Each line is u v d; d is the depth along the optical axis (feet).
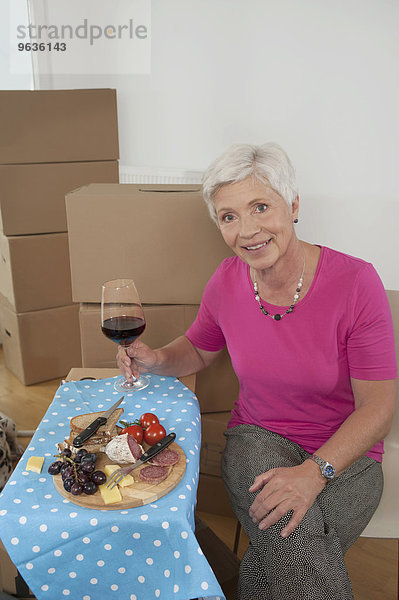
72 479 3.37
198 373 6.30
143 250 5.68
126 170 11.55
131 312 4.60
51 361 10.13
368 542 6.61
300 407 4.75
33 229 9.32
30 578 3.30
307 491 3.97
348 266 4.55
